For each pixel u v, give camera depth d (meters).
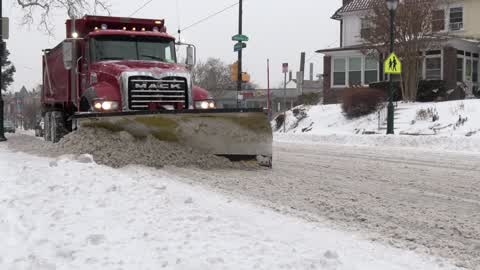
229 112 10.20
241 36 27.38
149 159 10.12
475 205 6.93
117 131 10.34
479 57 34.25
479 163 12.20
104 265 4.00
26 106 75.25
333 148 17.58
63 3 24.16
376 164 11.93
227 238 4.75
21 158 11.27
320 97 40.03
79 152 10.34
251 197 7.28
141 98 11.46
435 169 10.92
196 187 7.92
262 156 10.63
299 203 6.93
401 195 7.65
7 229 5.11
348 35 38.28
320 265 4.03
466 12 33.66
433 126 22.05
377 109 26.36
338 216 6.21
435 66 32.12
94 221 5.37
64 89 15.37
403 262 4.38
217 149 10.46
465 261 4.50
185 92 11.91
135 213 5.72
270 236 4.94
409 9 27.12
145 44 13.32
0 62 19.55
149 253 4.29
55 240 4.68
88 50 13.07
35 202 6.31
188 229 5.04
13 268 3.97
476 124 20.52
